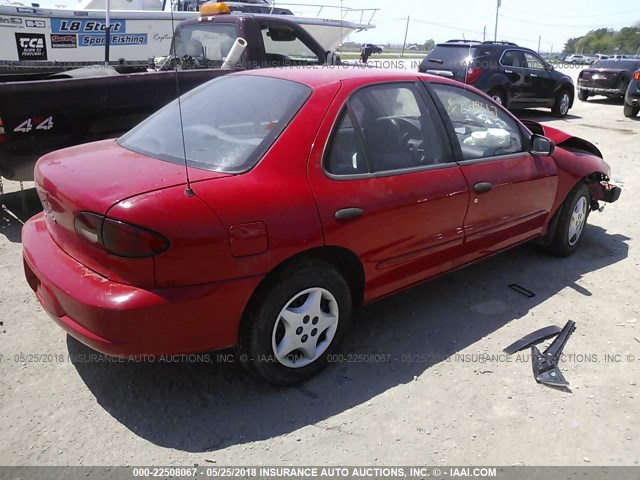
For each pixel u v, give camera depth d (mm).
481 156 3734
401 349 3270
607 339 3432
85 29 9633
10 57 9016
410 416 2703
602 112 15078
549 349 3287
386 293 3256
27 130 4824
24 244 2943
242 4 10648
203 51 7285
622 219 5801
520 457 2469
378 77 3270
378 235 2996
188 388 2857
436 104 3498
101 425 2590
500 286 4137
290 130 2793
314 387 2902
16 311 3555
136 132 3277
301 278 2717
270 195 2584
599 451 2512
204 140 2887
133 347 2357
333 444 2516
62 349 3164
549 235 4566
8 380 2875
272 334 2695
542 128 4926
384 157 3115
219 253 2410
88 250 2420
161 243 2287
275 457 2432
